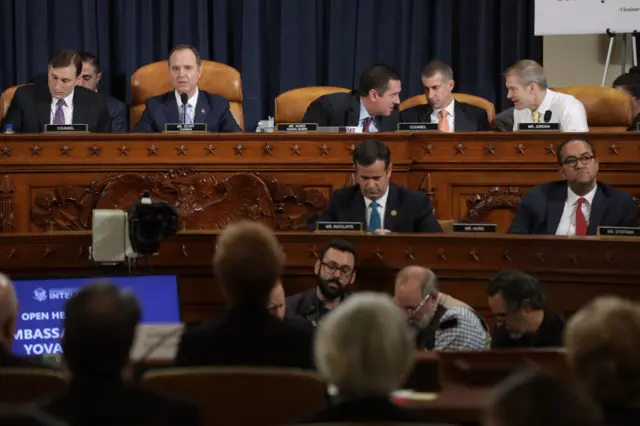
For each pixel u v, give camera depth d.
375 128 9.21
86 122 9.28
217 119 9.32
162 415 3.20
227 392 3.56
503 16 11.27
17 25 11.05
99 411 3.18
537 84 9.17
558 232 7.36
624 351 3.04
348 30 11.26
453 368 4.34
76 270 6.33
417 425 2.99
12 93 9.86
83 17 11.11
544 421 2.21
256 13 11.14
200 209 7.74
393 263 6.40
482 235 6.37
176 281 5.83
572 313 6.29
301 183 7.88
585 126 9.16
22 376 3.64
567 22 10.67
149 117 9.24
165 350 4.70
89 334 3.19
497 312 5.30
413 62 11.27
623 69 11.09
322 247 6.45
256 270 3.99
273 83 11.42
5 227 7.77
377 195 7.16
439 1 11.23
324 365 3.25
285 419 3.55
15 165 7.78
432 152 8.06
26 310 5.56
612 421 3.04
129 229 5.75
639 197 8.02
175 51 9.25
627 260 6.20
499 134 8.01
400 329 3.25
